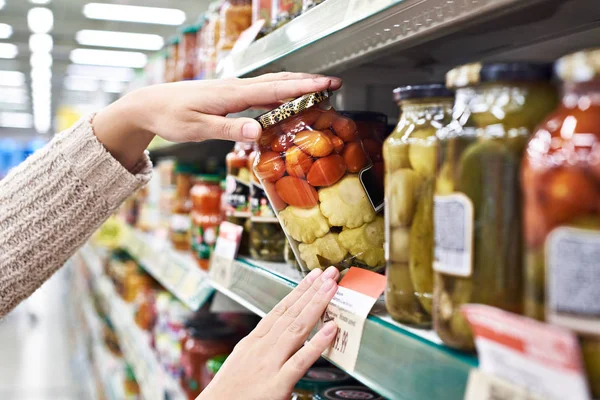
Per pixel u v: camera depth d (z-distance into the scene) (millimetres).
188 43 2566
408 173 773
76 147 1292
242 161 1567
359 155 997
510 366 509
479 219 595
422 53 1189
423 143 762
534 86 585
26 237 1309
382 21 805
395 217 784
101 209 1327
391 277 793
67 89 12445
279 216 1062
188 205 2605
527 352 490
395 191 787
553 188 476
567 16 893
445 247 634
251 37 1365
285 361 928
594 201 454
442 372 621
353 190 991
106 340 4168
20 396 4695
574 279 463
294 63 1160
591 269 454
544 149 493
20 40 8148
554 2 808
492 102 598
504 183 583
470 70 610
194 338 1985
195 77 2529
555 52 1097
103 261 4758
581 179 459
